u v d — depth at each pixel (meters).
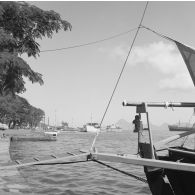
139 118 8.06
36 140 65.88
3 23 23.97
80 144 58.34
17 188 11.59
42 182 15.13
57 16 24.11
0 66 21.38
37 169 18.95
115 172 18.25
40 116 155.50
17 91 24.39
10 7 23.14
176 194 8.12
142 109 7.79
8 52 22.48
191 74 9.05
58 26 24.45
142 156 7.87
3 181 12.77
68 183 15.01
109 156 6.28
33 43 24.30
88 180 15.72
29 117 136.00
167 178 7.85
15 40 22.23
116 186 14.42
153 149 7.47
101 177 16.59
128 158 6.12
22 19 23.70
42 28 24.27
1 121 118.75
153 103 7.82
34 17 23.91
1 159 20.09
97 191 13.37
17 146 48.56
